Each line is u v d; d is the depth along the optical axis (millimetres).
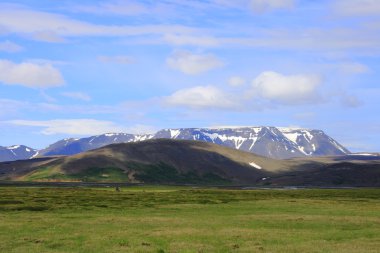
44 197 111875
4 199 100500
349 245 41031
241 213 75125
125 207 86125
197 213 74812
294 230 52000
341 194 158500
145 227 54031
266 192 177250
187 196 127625
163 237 45562
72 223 57656
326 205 94688
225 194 149375
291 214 73312
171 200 108000
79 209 80125
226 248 39250
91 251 37906
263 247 39844
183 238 44969
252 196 136125
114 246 40156
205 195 137250
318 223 59094
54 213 73125
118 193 142875
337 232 50406
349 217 66688
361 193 170250
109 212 75750
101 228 52781
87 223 57719
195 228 53031
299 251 37906
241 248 39312
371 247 39969
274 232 49719
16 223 57219
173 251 37594
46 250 38406
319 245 41125
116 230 50938
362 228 54656
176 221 60625
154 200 107812
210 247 39719
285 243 42531
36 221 59812
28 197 110750
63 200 101188
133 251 37531
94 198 110562
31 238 44875
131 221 60344
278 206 90938
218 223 58531
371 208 86875
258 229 52594
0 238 45000
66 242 42438
